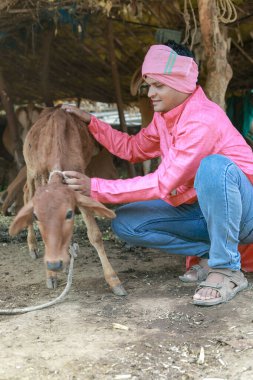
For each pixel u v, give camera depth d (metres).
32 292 3.84
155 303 3.45
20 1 5.40
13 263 4.66
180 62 3.28
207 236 3.78
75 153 3.73
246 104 8.29
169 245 3.78
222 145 3.39
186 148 3.30
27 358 2.70
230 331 2.96
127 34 7.54
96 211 3.34
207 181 3.25
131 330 3.03
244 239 3.65
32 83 9.45
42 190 3.13
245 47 7.67
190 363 2.62
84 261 4.59
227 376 2.48
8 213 7.11
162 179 3.33
